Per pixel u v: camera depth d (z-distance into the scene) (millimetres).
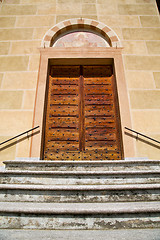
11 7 6109
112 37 5559
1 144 4145
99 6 6160
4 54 5277
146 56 5273
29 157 4098
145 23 5852
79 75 5438
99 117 4926
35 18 5898
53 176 2719
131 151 4195
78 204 2168
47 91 5086
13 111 4574
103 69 5520
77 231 1794
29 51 5328
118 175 2742
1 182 2674
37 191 2363
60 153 4527
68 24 5773
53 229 1840
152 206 1994
